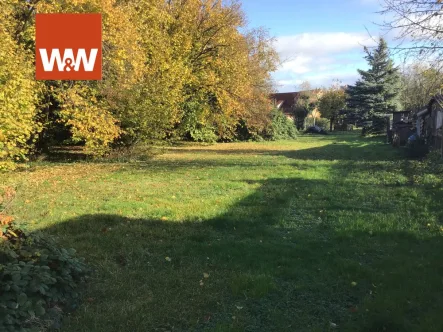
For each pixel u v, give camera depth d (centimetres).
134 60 1452
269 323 346
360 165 1478
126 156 1731
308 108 6694
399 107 4081
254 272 447
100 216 691
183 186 1024
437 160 1434
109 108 1550
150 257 500
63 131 1891
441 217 678
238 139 3359
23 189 949
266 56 2891
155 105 1681
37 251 363
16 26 1307
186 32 2111
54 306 340
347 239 570
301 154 2080
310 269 461
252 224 652
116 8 1398
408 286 408
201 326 339
